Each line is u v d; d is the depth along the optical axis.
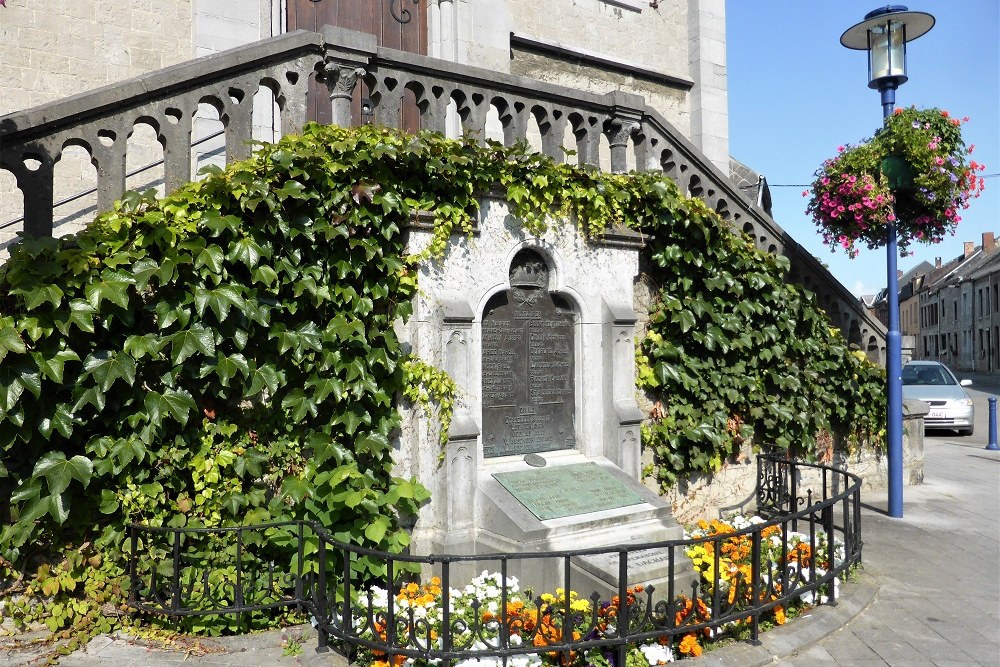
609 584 4.70
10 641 4.21
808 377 7.98
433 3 9.27
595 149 6.50
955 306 59.62
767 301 7.49
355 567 4.81
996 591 5.51
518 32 10.06
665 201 6.52
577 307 6.34
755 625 4.41
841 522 7.50
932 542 6.80
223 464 4.75
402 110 9.14
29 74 6.72
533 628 4.25
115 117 4.61
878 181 7.01
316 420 5.14
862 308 8.91
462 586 5.29
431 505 5.41
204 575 4.67
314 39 5.20
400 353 5.29
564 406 6.32
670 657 4.14
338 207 5.05
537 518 5.22
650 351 6.86
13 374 3.96
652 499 5.74
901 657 4.38
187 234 4.53
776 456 7.38
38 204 4.40
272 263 4.82
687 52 11.85
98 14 7.05
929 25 7.32
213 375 4.70
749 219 7.77
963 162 7.12
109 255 4.31
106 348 4.38
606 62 10.72
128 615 4.51
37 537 4.24
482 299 5.73
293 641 4.41
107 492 4.40
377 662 3.99
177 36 7.46
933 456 12.59
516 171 5.84
